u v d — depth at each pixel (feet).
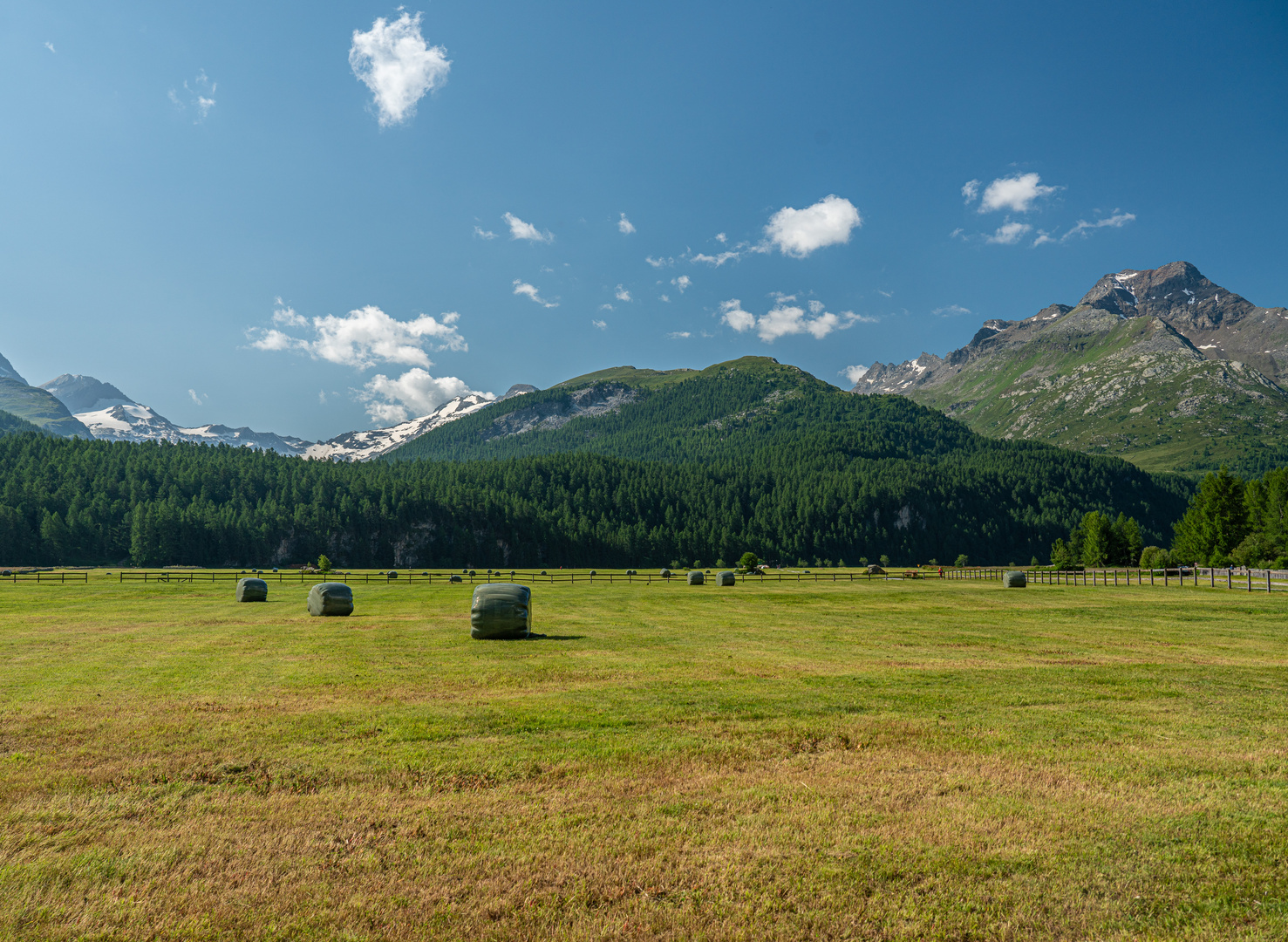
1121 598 135.13
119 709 40.63
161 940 17.58
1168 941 17.42
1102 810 25.35
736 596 165.68
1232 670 53.57
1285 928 17.90
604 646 69.72
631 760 31.12
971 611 113.91
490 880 20.52
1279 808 25.49
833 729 35.96
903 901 19.34
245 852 22.21
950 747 33.01
